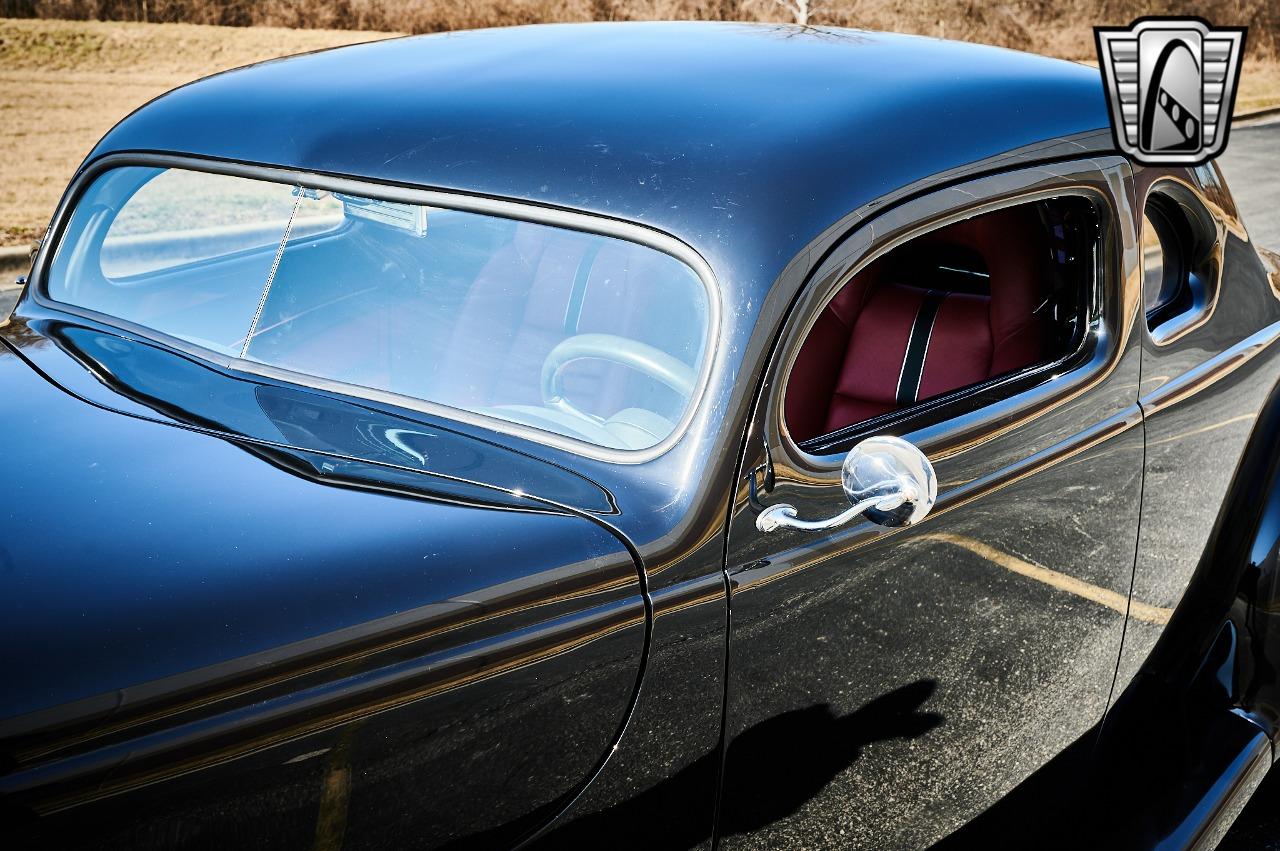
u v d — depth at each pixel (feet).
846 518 5.52
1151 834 7.95
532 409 6.03
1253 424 9.18
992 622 7.04
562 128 6.50
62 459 5.42
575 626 5.06
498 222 6.35
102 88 64.49
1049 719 7.86
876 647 6.31
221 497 5.16
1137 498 8.00
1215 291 8.73
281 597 4.62
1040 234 7.79
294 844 4.51
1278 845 9.65
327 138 7.02
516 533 5.13
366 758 4.61
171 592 4.54
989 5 106.42
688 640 5.40
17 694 4.11
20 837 3.95
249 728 4.36
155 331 7.18
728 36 7.97
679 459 5.55
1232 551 8.90
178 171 7.54
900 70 7.32
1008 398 6.96
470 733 4.84
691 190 5.95
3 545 4.73
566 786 5.18
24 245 34.83
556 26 8.59
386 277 6.62
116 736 4.15
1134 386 7.80
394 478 5.46
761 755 5.90
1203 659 8.75
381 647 4.65
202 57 75.77
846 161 6.20
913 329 8.20
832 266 5.90
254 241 7.09
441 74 7.46
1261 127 60.95
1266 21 103.19
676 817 5.66
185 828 4.26
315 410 6.14
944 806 7.23
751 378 5.61
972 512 6.66
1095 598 7.88
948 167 6.55
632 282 5.96
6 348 7.00
